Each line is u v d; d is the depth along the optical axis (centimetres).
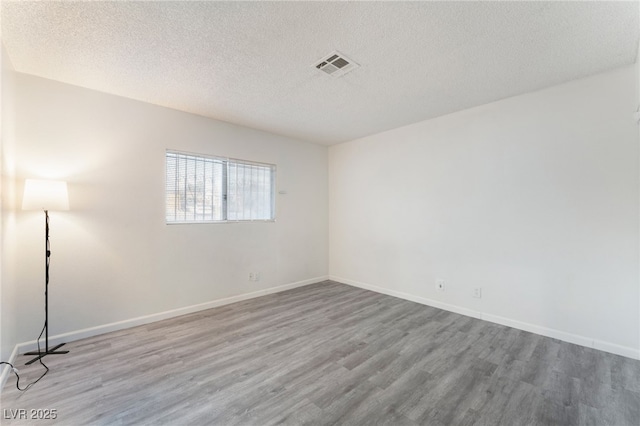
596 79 251
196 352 247
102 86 275
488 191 318
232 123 386
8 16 175
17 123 243
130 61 230
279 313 344
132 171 305
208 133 363
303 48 212
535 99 285
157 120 321
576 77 257
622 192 241
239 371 217
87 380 205
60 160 264
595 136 253
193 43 205
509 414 171
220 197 378
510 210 302
